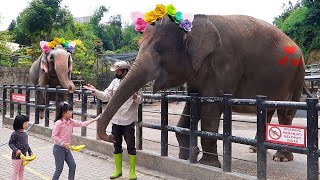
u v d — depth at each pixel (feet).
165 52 19.10
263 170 16.67
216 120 20.21
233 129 40.34
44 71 46.96
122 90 18.20
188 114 22.03
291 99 25.18
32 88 37.99
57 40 46.88
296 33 114.52
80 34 126.72
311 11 109.70
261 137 16.71
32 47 98.53
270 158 25.35
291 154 24.43
